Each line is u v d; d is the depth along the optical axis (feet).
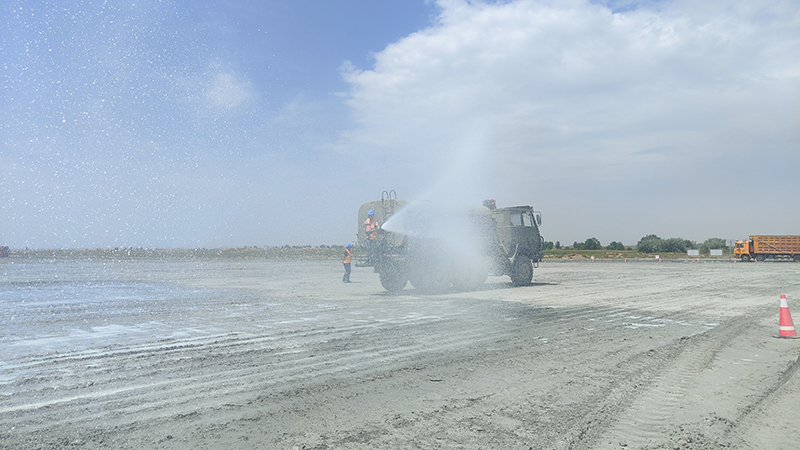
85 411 13.33
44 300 43.11
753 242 153.69
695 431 11.85
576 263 146.61
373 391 15.19
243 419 12.70
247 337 24.47
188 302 41.09
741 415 13.03
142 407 13.69
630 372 17.57
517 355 20.31
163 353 20.76
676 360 19.49
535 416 12.89
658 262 150.41
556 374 17.25
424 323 28.96
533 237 59.57
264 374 17.26
